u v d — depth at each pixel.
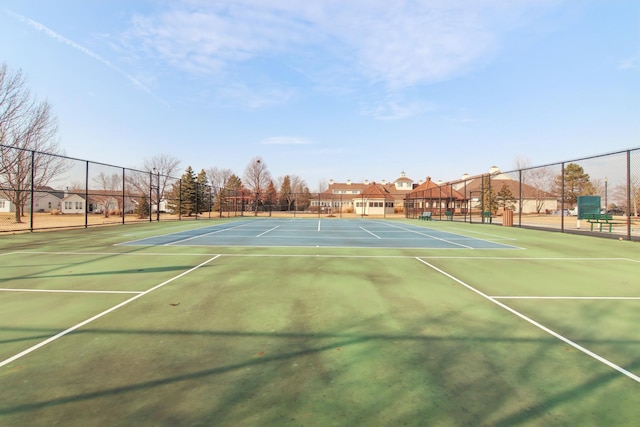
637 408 2.40
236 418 2.24
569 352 3.31
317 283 6.03
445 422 2.22
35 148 24.28
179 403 2.40
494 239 14.28
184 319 4.13
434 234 16.91
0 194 26.56
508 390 2.62
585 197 20.06
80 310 4.44
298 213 57.28
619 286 5.98
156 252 9.62
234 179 84.88
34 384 2.64
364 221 32.81
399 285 5.94
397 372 2.88
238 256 8.98
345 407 2.38
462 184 66.00
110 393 2.53
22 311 4.38
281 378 2.77
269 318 4.19
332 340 3.54
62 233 15.69
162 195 31.17
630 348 3.41
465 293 5.45
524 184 48.81
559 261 8.59
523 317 4.31
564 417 2.29
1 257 8.64
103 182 24.64
